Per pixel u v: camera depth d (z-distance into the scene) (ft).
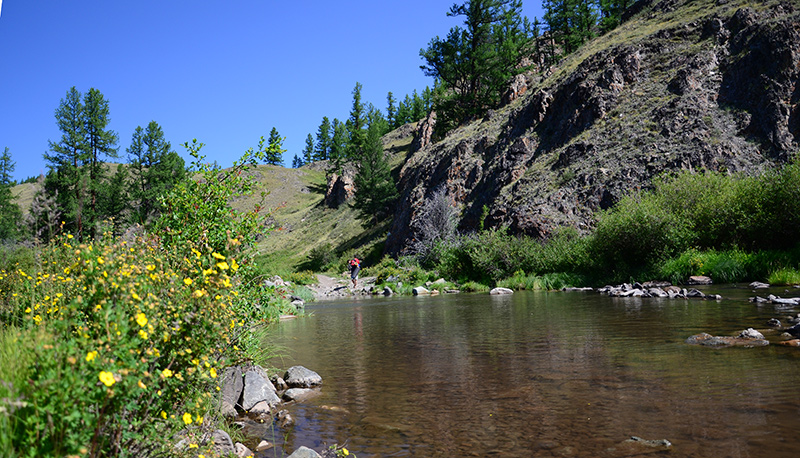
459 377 17.87
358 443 11.84
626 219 64.13
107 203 140.15
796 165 59.06
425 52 218.18
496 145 139.03
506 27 239.09
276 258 118.01
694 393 13.71
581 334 25.62
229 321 11.72
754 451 9.59
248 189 20.57
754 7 107.86
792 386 13.64
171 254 13.01
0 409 6.11
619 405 13.20
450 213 124.57
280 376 19.67
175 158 181.27
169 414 9.30
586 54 148.56
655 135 95.14
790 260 51.01
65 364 6.89
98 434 7.09
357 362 21.89
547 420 12.46
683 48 112.47
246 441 12.40
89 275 9.44
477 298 59.31
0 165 177.58
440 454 10.77
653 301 40.32
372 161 220.64
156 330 8.64
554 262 75.92
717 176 72.90
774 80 88.53
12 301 17.03
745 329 23.15
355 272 98.12
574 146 105.70
